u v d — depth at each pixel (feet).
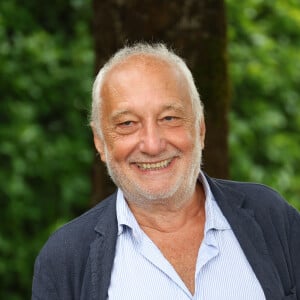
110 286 9.39
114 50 12.83
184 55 12.67
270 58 24.21
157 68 9.43
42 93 22.15
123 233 9.71
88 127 22.45
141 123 9.39
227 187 10.23
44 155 21.54
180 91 9.44
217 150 13.03
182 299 9.29
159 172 9.52
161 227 9.91
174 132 9.43
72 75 22.30
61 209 22.30
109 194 13.26
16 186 20.90
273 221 9.89
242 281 9.44
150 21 12.60
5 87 21.75
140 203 9.73
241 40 24.30
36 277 9.71
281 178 23.86
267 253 9.57
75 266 9.59
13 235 21.85
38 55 21.66
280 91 25.23
